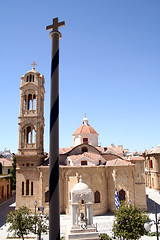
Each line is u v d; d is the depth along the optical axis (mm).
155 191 79250
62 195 48438
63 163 54031
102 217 44469
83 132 61344
